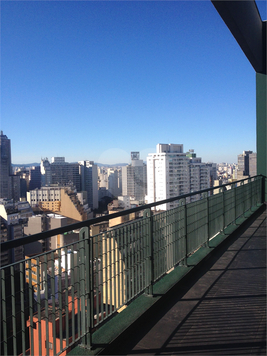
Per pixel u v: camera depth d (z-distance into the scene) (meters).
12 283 1.28
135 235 2.31
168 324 2.12
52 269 1.49
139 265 2.36
